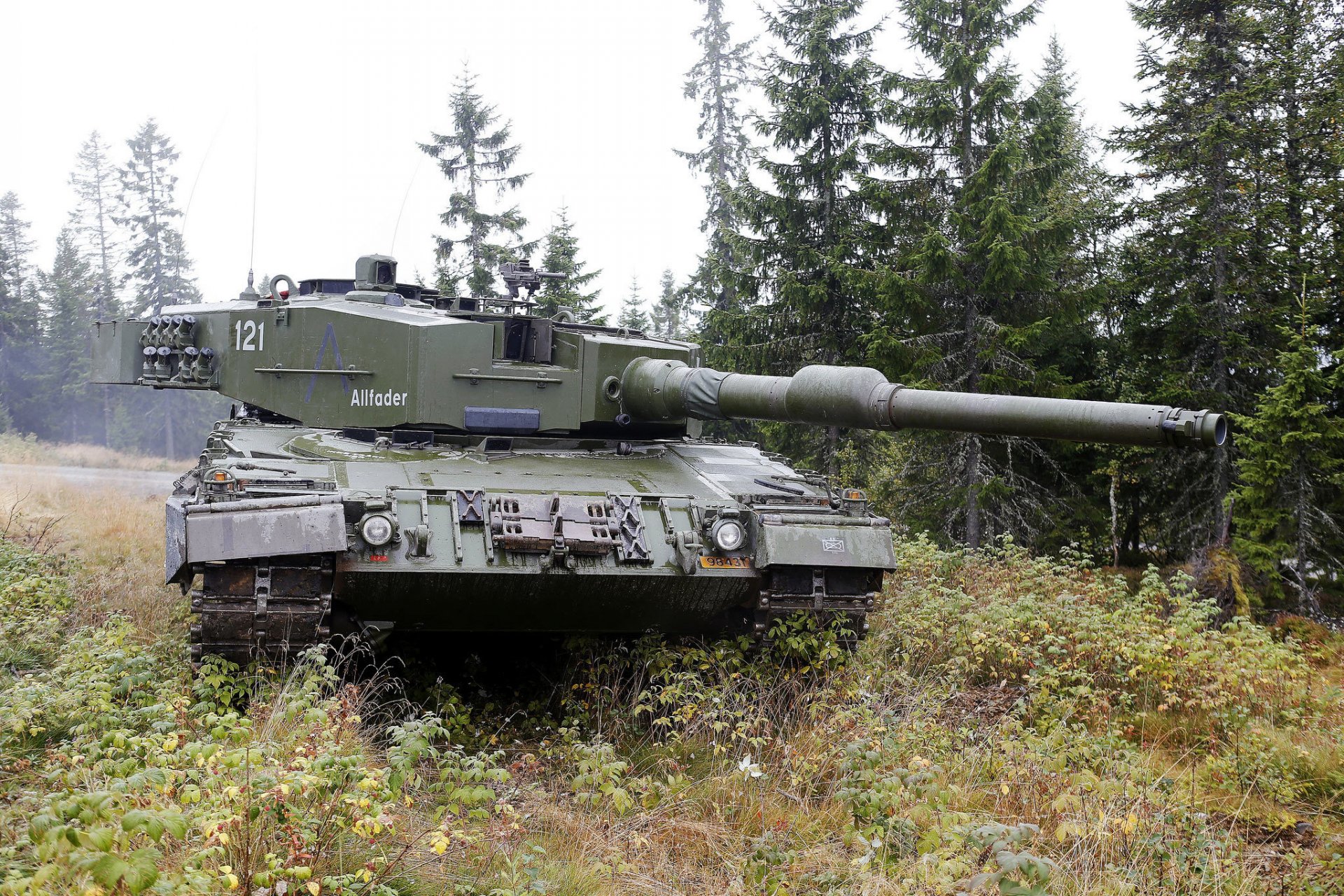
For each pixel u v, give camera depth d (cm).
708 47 2889
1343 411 1565
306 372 1112
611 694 934
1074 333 1942
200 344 1242
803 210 1988
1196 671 1036
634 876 634
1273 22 1742
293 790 538
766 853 628
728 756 842
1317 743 917
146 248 4212
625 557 872
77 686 747
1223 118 1622
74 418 4434
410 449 1019
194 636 791
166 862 528
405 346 1026
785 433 2191
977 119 1756
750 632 948
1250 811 815
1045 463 1983
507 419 1035
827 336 1994
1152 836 675
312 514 791
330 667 749
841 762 754
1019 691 1010
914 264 1784
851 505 938
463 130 2536
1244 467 1491
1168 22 1744
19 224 4819
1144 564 2017
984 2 1772
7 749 678
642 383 1038
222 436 1073
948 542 1880
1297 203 1706
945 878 569
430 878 593
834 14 1931
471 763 656
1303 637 1427
